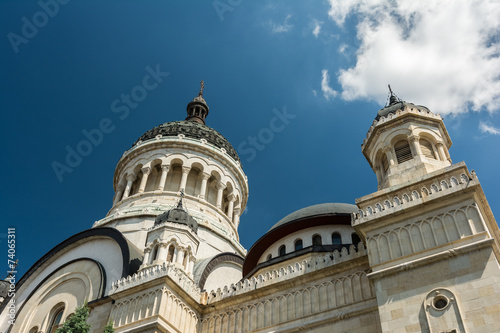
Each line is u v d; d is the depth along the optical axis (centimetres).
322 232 4088
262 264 3881
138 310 3183
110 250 4181
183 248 3706
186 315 3288
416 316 2241
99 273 4000
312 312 2925
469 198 2478
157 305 3114
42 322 4031
